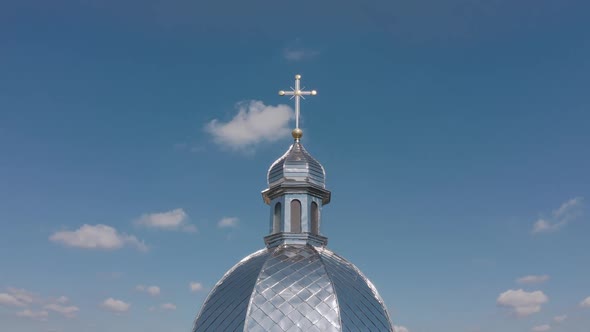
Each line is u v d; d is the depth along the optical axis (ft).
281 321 102.17
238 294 108.47
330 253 121.70
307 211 127.13
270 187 130.52
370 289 113.39
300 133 134.10
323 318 102.89
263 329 101.30
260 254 121.49
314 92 136.26
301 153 132.05
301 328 101.30
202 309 111.34
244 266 117.29
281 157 132.77
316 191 129.18
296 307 104.01
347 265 118.11
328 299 105.70
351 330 102.83
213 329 105.91
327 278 109.81
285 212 126.93
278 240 123.75
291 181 128.26
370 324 105.60
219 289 113.39
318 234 127.24
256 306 104.27
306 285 107.96
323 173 131.44
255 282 108.47
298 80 136.67
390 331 107.14
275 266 112.27
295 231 125.80
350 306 106.22
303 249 119.44
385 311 110.11
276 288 107.24
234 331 102.63
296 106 135.64
